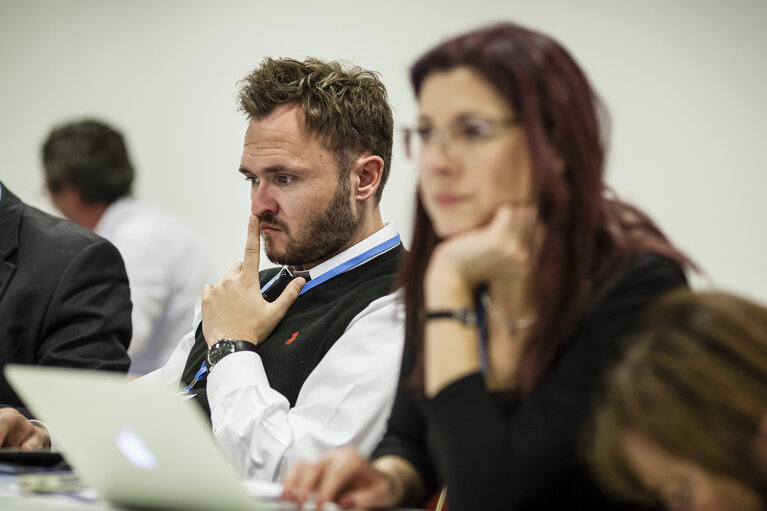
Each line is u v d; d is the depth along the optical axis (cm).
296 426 482
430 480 393
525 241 336
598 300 334
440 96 342
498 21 359
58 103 1273
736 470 237
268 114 538
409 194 397
